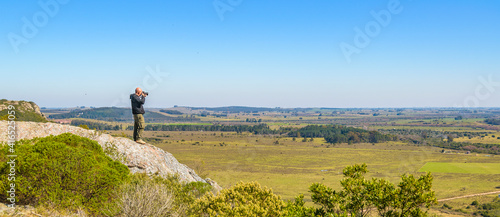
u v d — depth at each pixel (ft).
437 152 577.84
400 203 26.22
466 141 652.07
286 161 582.76
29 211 27.02
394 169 472.03
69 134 39.60
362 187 28.50
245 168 504.84
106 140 51.60
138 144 55.26
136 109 54.85
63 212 28.30
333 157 618.85
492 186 360.28
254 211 30.01
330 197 28.84
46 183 29.01
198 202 32.58
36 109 147.13
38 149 30.63
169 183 39.81
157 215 30.42
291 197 293.84
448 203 291.17
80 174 30.50
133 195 31.17
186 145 652.48
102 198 31.50
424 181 26.30
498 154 542.57
